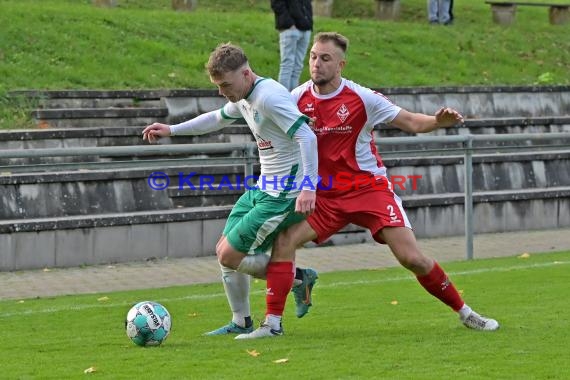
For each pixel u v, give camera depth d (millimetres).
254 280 27297
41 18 45875
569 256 31094
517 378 14859
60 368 16094
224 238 18594
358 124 18453
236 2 60531
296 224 18406
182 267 31016
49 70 41969
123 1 56844
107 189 33156
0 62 41719
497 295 23266
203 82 44031
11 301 24781
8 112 38312
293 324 20109
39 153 26375
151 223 32469
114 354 17109
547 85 48219
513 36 56344
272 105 17516
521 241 35500
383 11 58875
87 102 40219
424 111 44844
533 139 31891
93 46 44531
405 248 18328
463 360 16062
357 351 16891
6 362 16703
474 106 46000
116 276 29328
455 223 37219
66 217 31844
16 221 30891
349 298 23562
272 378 14977
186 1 54875
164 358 16594
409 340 17828
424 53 51344
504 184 39531
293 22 40219
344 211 18438
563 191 39125
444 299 18797
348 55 48844
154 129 19234
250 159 28891
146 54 45062
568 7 60562
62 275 29578
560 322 19484
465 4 65188
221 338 18594
